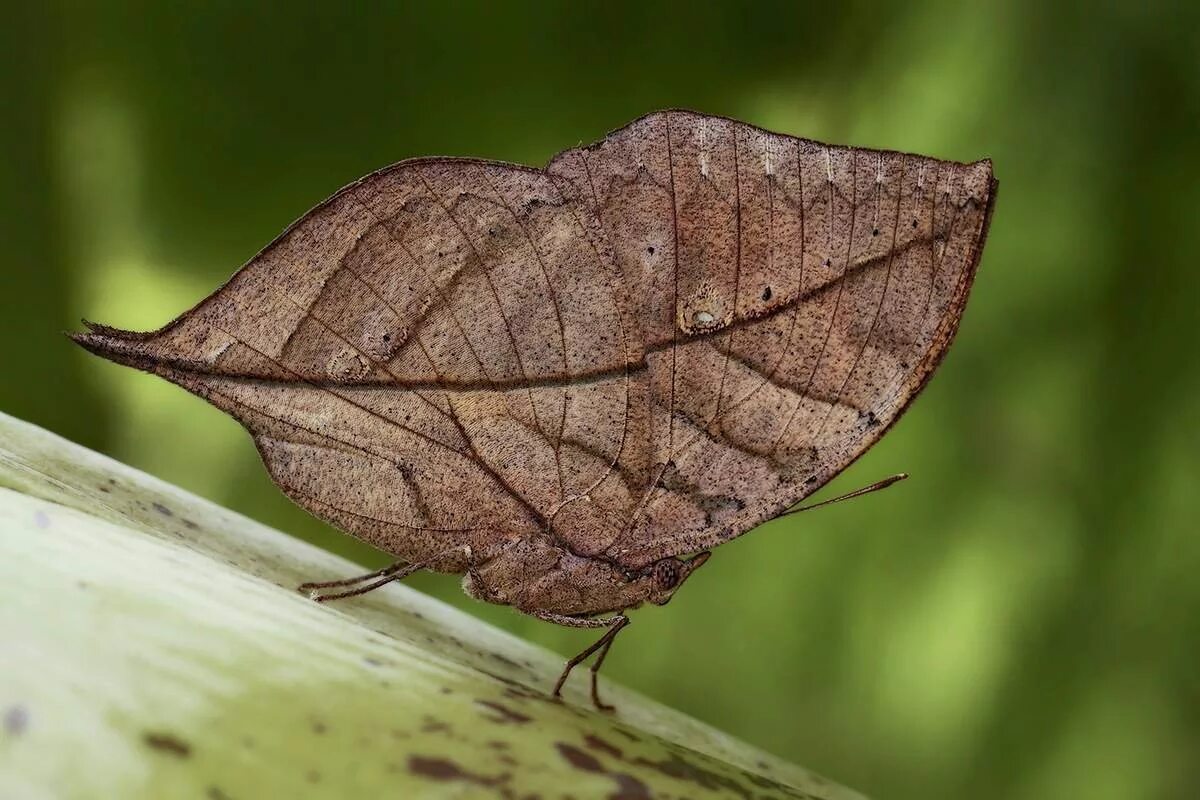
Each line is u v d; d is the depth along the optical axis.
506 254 0.35
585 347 0.36
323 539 0.54
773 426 0.36
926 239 0.35
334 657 0.32
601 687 0.37
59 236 0.54
